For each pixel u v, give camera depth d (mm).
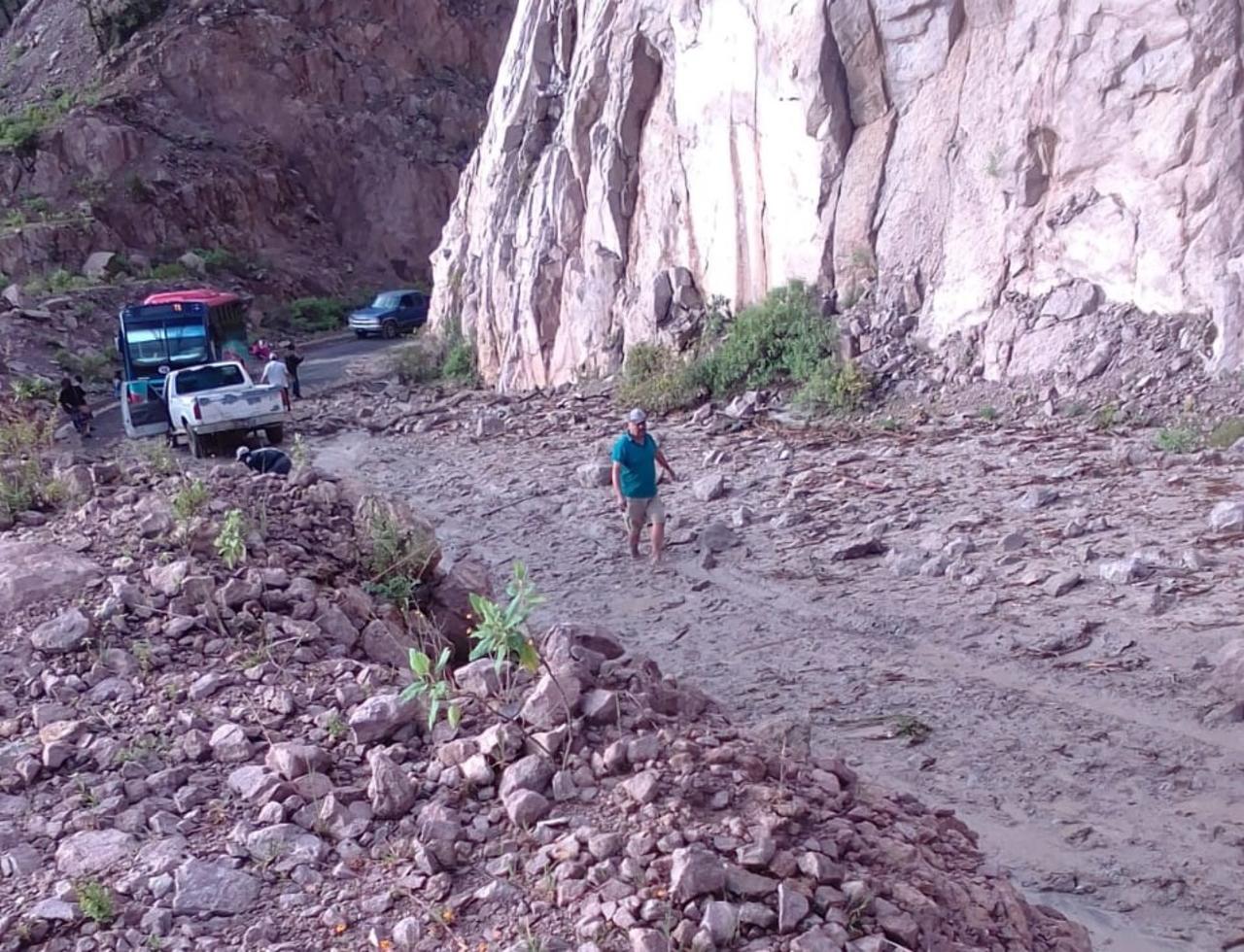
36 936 4301
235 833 4836
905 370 20391
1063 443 16062
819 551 12828
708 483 15797
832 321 21953
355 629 6996
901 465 16156
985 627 10008
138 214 52844
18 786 5305
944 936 4316
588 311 27859
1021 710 8383
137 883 4520
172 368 28234
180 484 8922
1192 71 17391
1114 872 6258
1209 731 7727
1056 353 18484
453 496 17656
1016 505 13391
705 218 25359
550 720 5289
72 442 26281
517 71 33406
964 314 20188
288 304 53344
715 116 24812
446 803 4910
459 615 8094
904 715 8531
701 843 4441
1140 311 18016
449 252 37156
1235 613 9461
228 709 5855
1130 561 10555
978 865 5125
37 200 52125
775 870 4352
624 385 24891
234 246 55312
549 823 4688
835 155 22375
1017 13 19953
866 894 4258
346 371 38312
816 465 16891
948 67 21078
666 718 5492
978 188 20344
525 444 21625
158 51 59562
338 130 61469
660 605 11828
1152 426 16203
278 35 61750
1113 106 18359
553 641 6121
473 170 36938
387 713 5461
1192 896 5980
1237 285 16656
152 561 7414
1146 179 18000
